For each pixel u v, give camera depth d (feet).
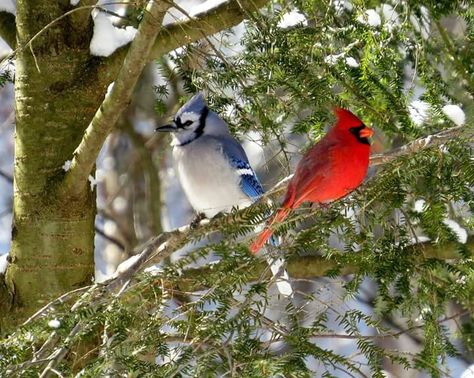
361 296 55.42
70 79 38.34
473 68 36.50
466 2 35.58
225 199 38.88
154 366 25.18
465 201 30.09
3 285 39.06
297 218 28.66
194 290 34.32
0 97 68.44
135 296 27.81
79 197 38.14
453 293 30.73
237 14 36.81
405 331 29.81
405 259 29.81
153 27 31.17
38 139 38.29
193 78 36.19
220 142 38.73
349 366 26.68
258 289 26.35
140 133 63.00
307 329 27.61
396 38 35.60
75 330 26.63
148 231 62.28
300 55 33.65
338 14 35.99
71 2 37.91
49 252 38.52
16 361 27.32
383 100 34.78
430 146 29.43
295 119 37.88
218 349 24.53
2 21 40.01
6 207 70.54
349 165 31.22
